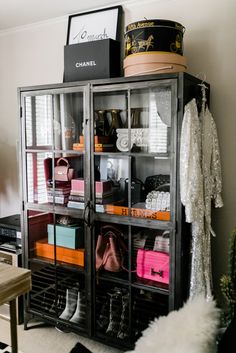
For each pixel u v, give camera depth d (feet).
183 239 5.86
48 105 7.22
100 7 7.93
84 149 6.68
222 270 6.95
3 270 4.93
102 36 7.84
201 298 3.55
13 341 4.98
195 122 5.59
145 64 5.92
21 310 7.91
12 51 9.56
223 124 6.77
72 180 7.02
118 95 6.62
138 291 6.64
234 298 4.13
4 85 9.83
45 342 7.23
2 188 10.08
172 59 5.89
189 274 6.06
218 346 3.15
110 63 6.57
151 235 6.40
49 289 7.64
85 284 6.92
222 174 6.84
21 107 7.38
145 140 6.28
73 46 6.89
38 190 7.47
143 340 3.40
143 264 6.48
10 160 9.87
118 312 6.89
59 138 7.18
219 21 6.66
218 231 6.95
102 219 6.59
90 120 6.52
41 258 7.63
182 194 5.57
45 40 8.93
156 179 6.30
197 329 3.12
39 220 7.64
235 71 6.58
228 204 6.83
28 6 7.88
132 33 6.06
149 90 6.05
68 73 7.00
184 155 5.51
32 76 9.29
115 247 6.81
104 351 6.94
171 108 5.69
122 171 6.63
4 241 8.35
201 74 6.91
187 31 7.00
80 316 7.20
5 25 9.18
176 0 7.07
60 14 8.39
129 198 6.46
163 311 6.43
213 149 6.26
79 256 7.10
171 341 3.12
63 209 7.07
